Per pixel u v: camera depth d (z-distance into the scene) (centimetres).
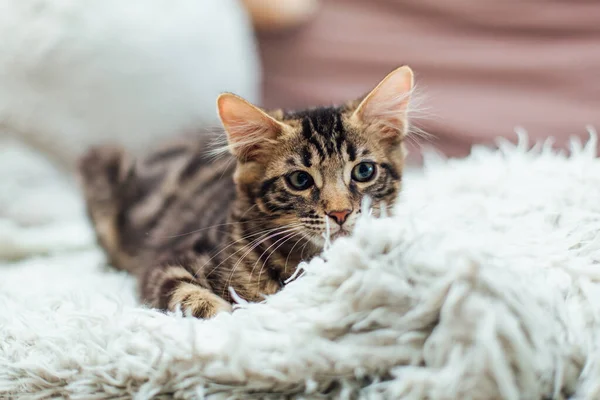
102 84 51
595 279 32
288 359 30
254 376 30
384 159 40
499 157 44
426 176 47
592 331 30
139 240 47
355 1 60
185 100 53
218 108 39
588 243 34
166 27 52
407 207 40
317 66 60
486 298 29
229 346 30
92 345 32
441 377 29
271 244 39
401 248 30
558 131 54
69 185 52
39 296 38
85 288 40
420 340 30
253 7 58
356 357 30
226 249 39
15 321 35
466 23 58
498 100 56
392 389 29
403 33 59
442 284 29
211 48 53
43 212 50
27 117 51
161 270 40
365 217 33
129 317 33
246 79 56
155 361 31
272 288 39
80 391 32
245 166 40
